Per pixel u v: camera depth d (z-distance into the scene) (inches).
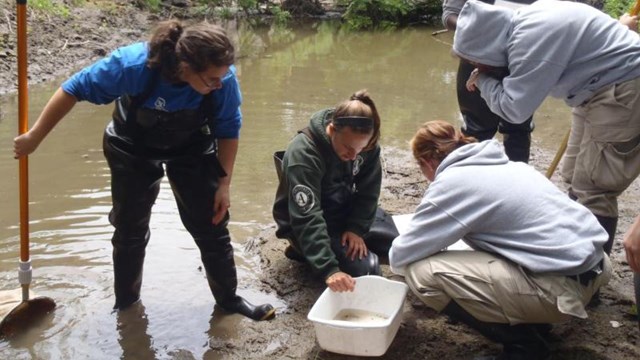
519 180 114.1
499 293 111.9
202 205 127.2
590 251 110.4
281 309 139.4
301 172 130.1
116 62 110.6
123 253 131.3
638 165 128.7
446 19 167.2
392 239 151.7
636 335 127.4
